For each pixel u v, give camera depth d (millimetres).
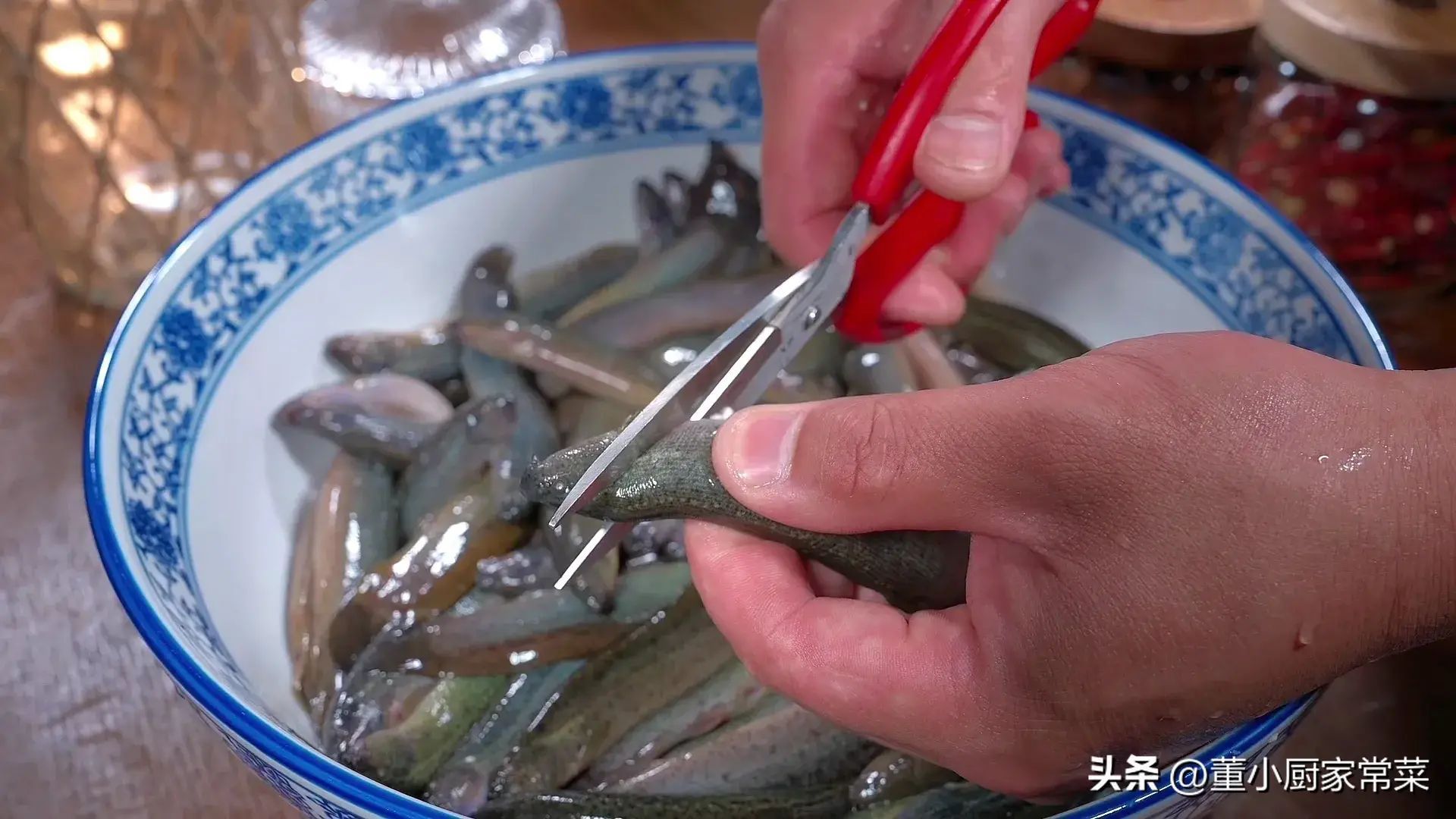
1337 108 440
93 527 333
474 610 374
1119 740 315
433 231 442
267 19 481
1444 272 455
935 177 360
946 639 324
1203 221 420
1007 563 318
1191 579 295
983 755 324
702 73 447
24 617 405
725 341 344
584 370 418
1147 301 438
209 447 385
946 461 303
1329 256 462
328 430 404
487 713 367
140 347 369
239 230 397
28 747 381
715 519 332
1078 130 436
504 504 387
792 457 312
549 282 453
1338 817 373
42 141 458
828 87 402
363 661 369
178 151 469
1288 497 290
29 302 474
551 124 445
